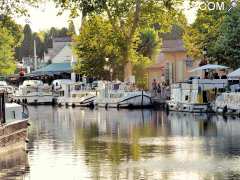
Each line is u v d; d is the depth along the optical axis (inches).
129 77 3422.7
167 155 1405.0
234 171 1203.2
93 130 1990.7
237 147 1510.8
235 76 2513.5
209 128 1951.3
